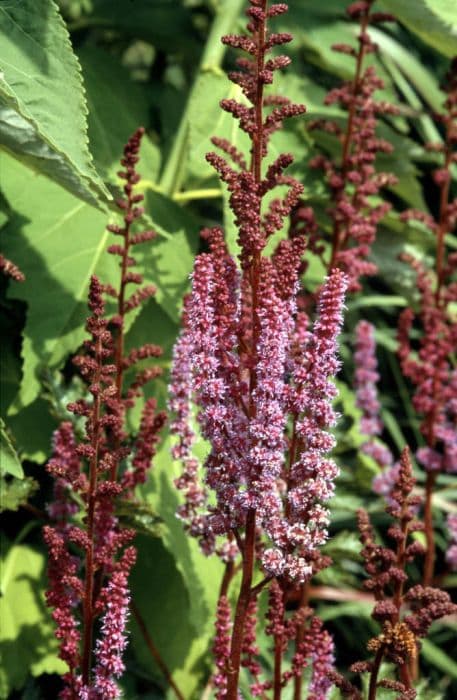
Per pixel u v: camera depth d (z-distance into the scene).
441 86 1.85
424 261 2.10
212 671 1.76
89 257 1.77
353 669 1.31
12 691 1.77
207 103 1.86
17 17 1.46
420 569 2.11
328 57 2.15
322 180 1.92
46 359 1.71
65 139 1.43
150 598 1.81
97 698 1.35
